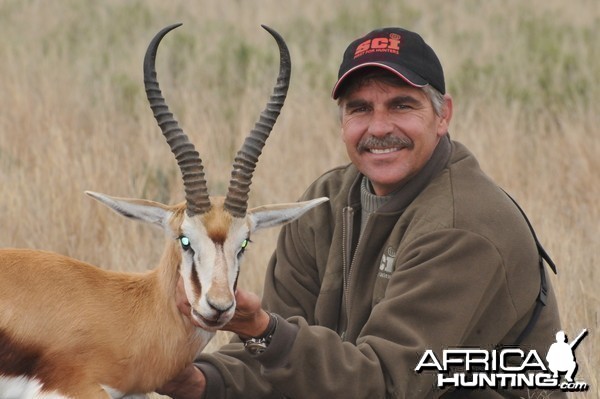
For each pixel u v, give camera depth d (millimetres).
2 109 15711
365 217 7492
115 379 6781
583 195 13305
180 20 24484
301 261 7750
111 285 6965
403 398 6379
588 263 10656
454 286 6520
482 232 6637
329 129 15555
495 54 20609
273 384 6484
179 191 12758
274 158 14148
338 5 27312
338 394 6363
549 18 24516
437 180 7023
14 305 6711
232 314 6211
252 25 24219
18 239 11250
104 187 12312
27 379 6711
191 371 7016
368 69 7039
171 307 6867
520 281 6738
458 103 16953
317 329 6441
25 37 21172
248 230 6621
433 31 23250
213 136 14672
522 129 15625
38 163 12984
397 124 7055
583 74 18297
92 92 17172
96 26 23078
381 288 7023
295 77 18438
